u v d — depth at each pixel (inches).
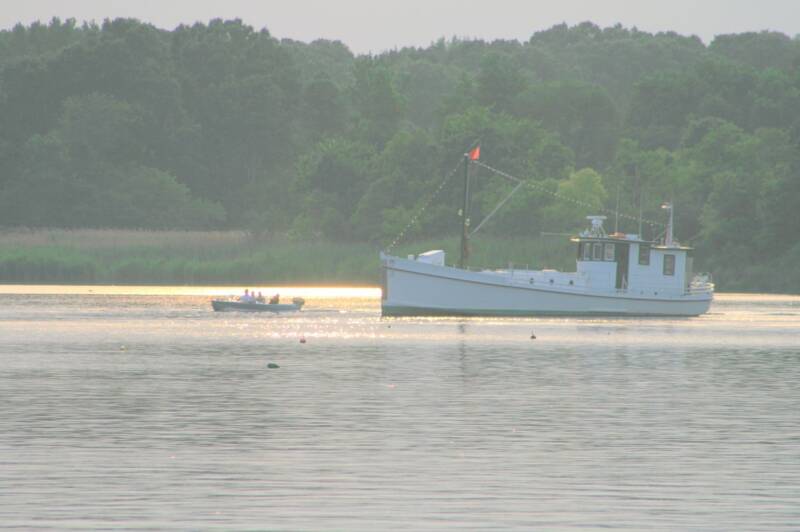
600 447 5349.4
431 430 5792.3
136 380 7844.5
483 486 4527.6
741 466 4933.6
